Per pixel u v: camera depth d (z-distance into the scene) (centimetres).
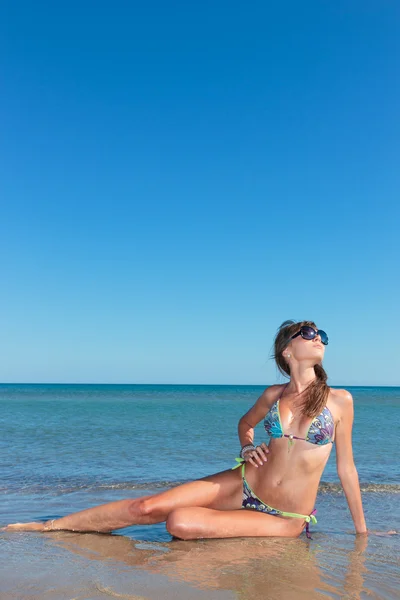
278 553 428
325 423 459
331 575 375
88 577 358
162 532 508
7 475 867
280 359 492
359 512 506
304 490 470
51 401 4753
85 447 1245
